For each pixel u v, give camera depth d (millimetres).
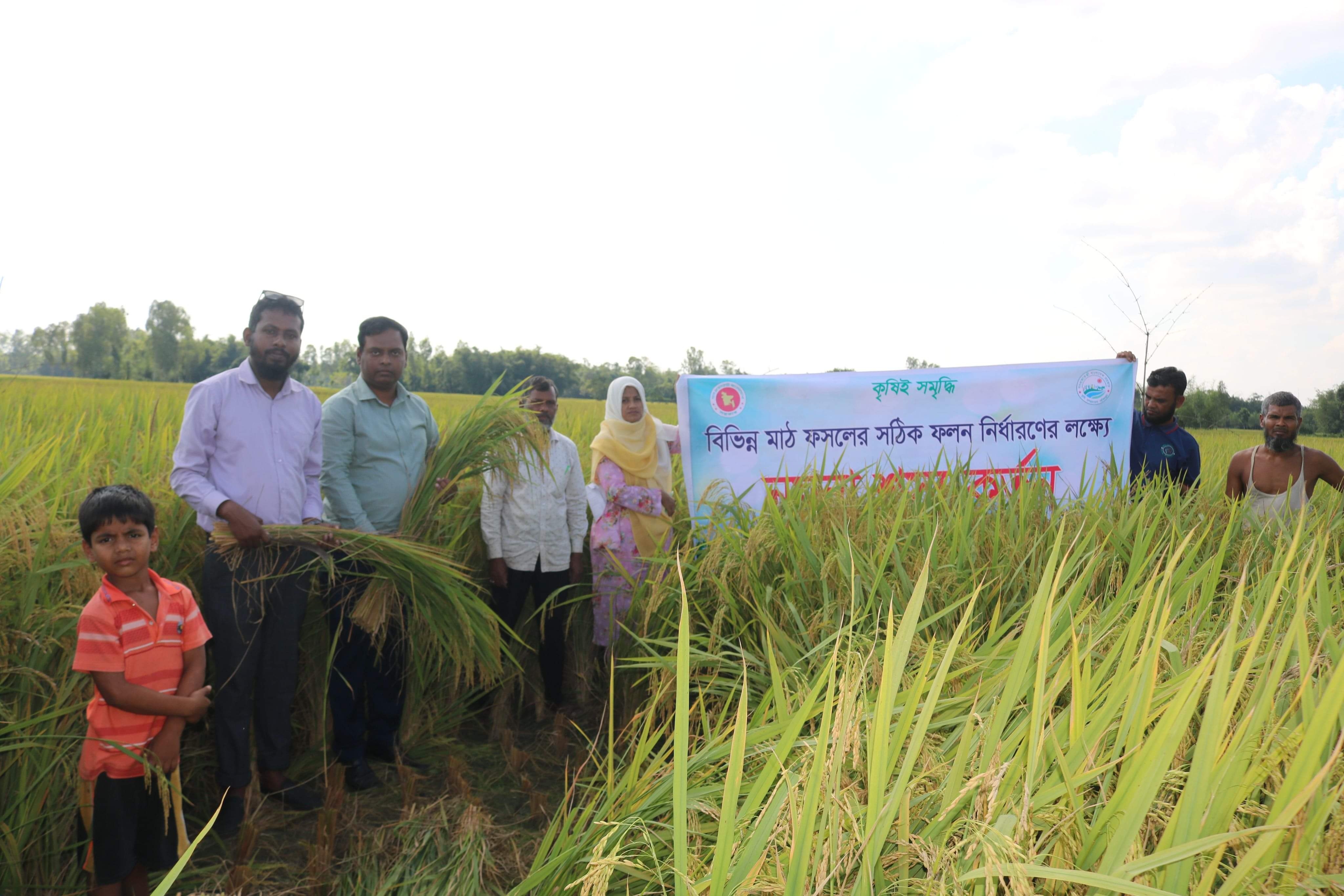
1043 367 5973
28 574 3354
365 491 4844
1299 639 1680
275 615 4082
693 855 1889
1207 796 1449
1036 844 1519
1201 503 4406
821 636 3174
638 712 3439
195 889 3371
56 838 3314
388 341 4770
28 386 12172
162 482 5062
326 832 3680
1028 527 3789
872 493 4328
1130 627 1865
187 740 4207
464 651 4660
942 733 2223
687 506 6035
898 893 1493
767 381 5922
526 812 4129
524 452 5168
